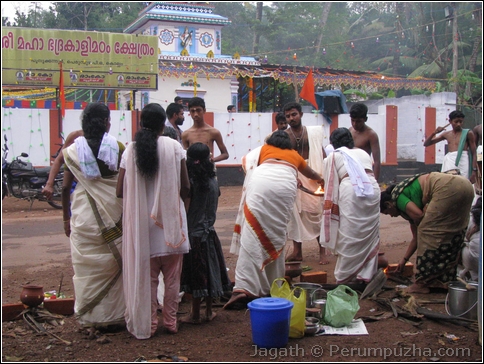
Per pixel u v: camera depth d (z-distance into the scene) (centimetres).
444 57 2666
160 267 477
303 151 721
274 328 434
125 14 2700
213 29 2089
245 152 1733
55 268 720
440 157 1912
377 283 575
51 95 2112
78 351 433
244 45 3169
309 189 712
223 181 1716
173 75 1794
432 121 1895
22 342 452
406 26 2802
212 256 500
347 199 584
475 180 884
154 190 457
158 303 538
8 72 1538
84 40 1594
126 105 2156
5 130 1503
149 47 1653
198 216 495
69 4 2670
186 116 1700
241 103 2155
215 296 497
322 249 739
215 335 471
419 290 590
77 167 469
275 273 543
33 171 1285
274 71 1908
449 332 478
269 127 1750
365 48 2930
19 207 1329
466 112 2297
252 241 523
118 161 475
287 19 2833
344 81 1956
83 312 467
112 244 467
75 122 1563
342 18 2998
